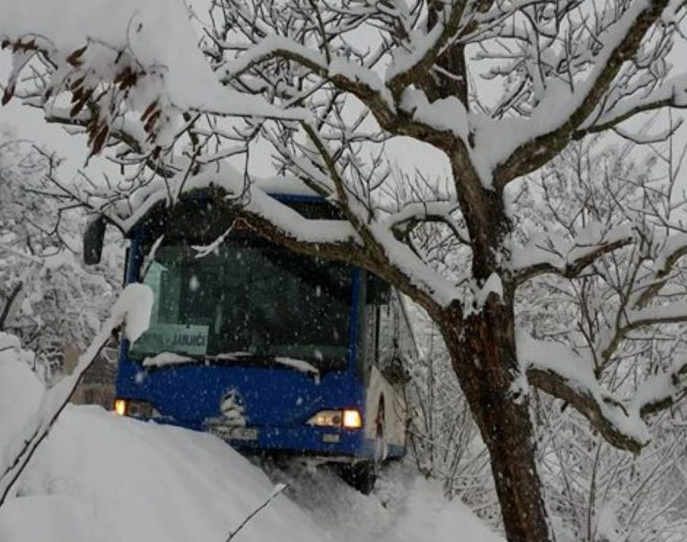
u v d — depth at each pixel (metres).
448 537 9.11
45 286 16.25
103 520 3.60
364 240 6.45
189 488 4.79
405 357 11.66
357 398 7.82
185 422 7.81
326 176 6.73
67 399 1.77
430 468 12.26
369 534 8.14
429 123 5.98
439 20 5.67
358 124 6.46
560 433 9.78
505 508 6.33
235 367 7.89
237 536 4.61
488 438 6.38
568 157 8.66
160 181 8.23
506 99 7.46
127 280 8.12
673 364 6.62
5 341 2.19
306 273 8.15
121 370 8.02
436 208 7.12
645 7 5.18
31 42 1.65
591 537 9.34
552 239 6.56
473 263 6.60
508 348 6.37
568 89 6.31
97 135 1.74
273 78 6.59
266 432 7.74
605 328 6.76
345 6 6.68
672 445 9.58
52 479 3.82
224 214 8.20
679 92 6.04
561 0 6.50
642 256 6.02
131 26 1.67
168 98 1.71
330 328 8.00
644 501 9.87
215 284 8.14
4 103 1.68
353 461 7.94
